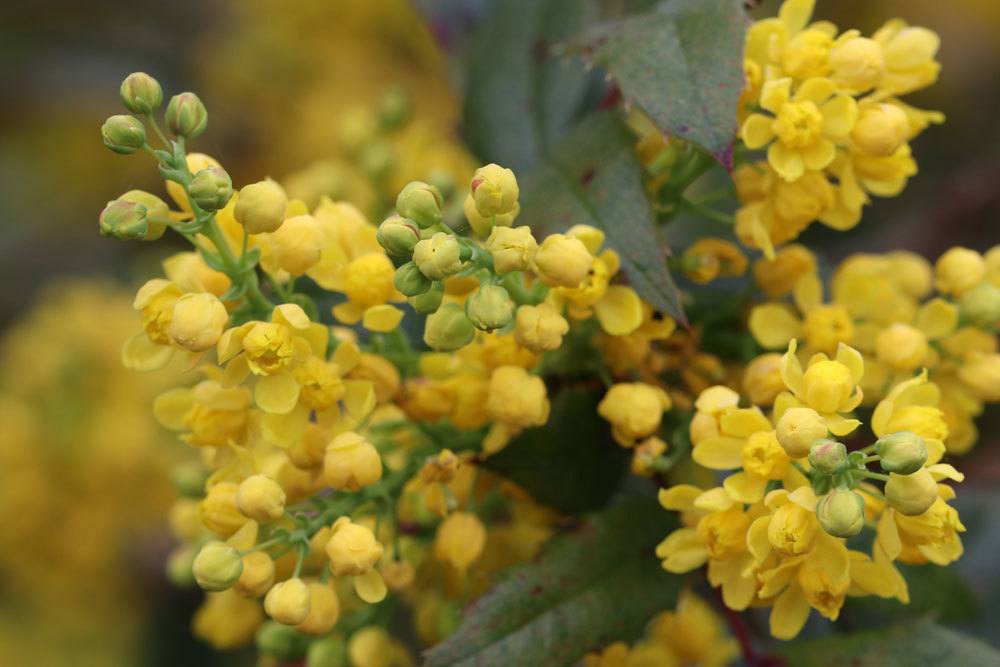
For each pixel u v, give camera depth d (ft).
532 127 0.92
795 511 0.72
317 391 0.75
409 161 0.99
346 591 0.82
